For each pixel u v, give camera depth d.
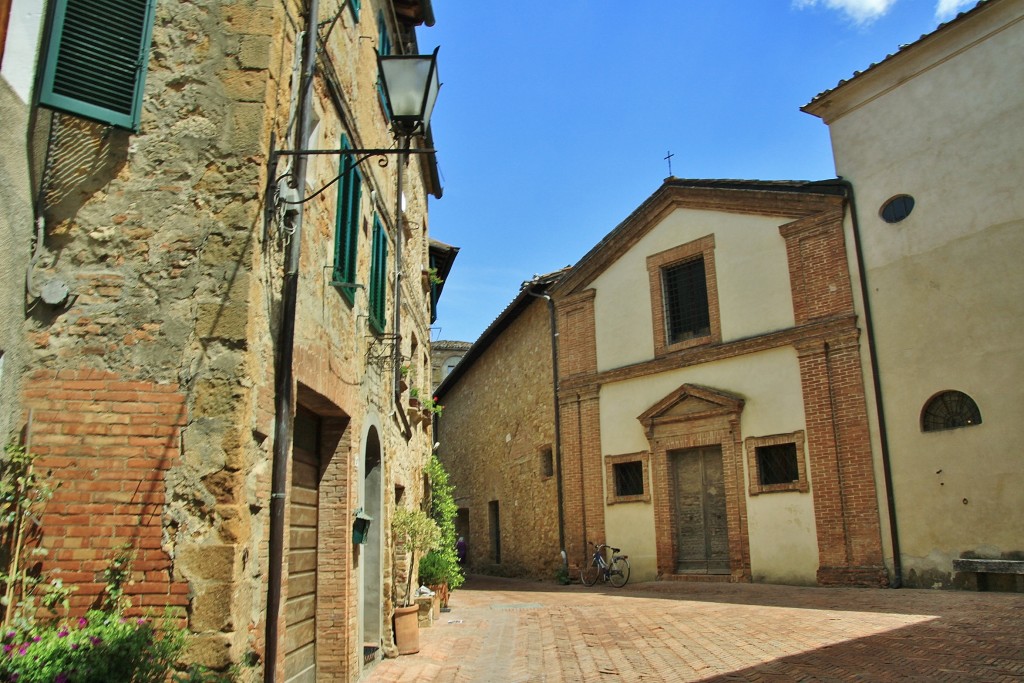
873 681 6.30
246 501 4.67
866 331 14.51
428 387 17.33
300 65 5.89
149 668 3.96
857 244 14.86
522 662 8.20
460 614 13.01
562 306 21.02
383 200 9.75
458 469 31.59
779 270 16.27
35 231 4.70
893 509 13.62
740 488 16.12
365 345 8.29
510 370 25.02
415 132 5.67
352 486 7.32
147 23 5.04
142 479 4.50
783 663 7.24
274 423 5.19
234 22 5.21
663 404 17.70
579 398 19.97
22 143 4.54
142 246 4.81
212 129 5.02
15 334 4.48
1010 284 12.48
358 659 7.34
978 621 8.81
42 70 4.64
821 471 14.79
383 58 5.71
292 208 5.44
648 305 18.81
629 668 7.56
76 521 4.40
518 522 23.33
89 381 4.59
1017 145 12.66
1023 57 12.73
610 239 19.70
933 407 13.43
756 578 15.54
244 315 4.75
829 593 12.87
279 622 5.04
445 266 19.84
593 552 18.78
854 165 15.12
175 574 4.39
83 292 4.71
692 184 18.19
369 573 8.74
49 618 4.26
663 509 17.42
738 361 16.64
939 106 13.83
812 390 15.20
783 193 16.19
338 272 6.78
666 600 13.65
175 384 4.64
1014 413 12.20
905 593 12.26
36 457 4.44
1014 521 11.98
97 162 4.88
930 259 13.65
